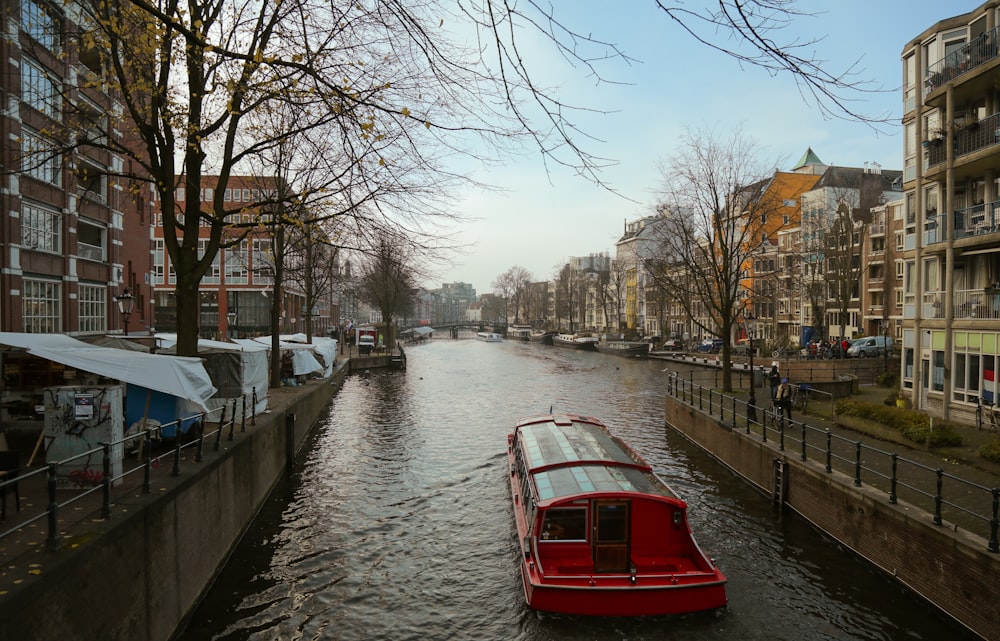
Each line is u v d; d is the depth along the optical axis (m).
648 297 77.25
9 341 10.65
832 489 12.41
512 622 9.97
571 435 14.67
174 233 12.25
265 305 54.47
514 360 63.50
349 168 10.55
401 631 9.73
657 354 60.06
